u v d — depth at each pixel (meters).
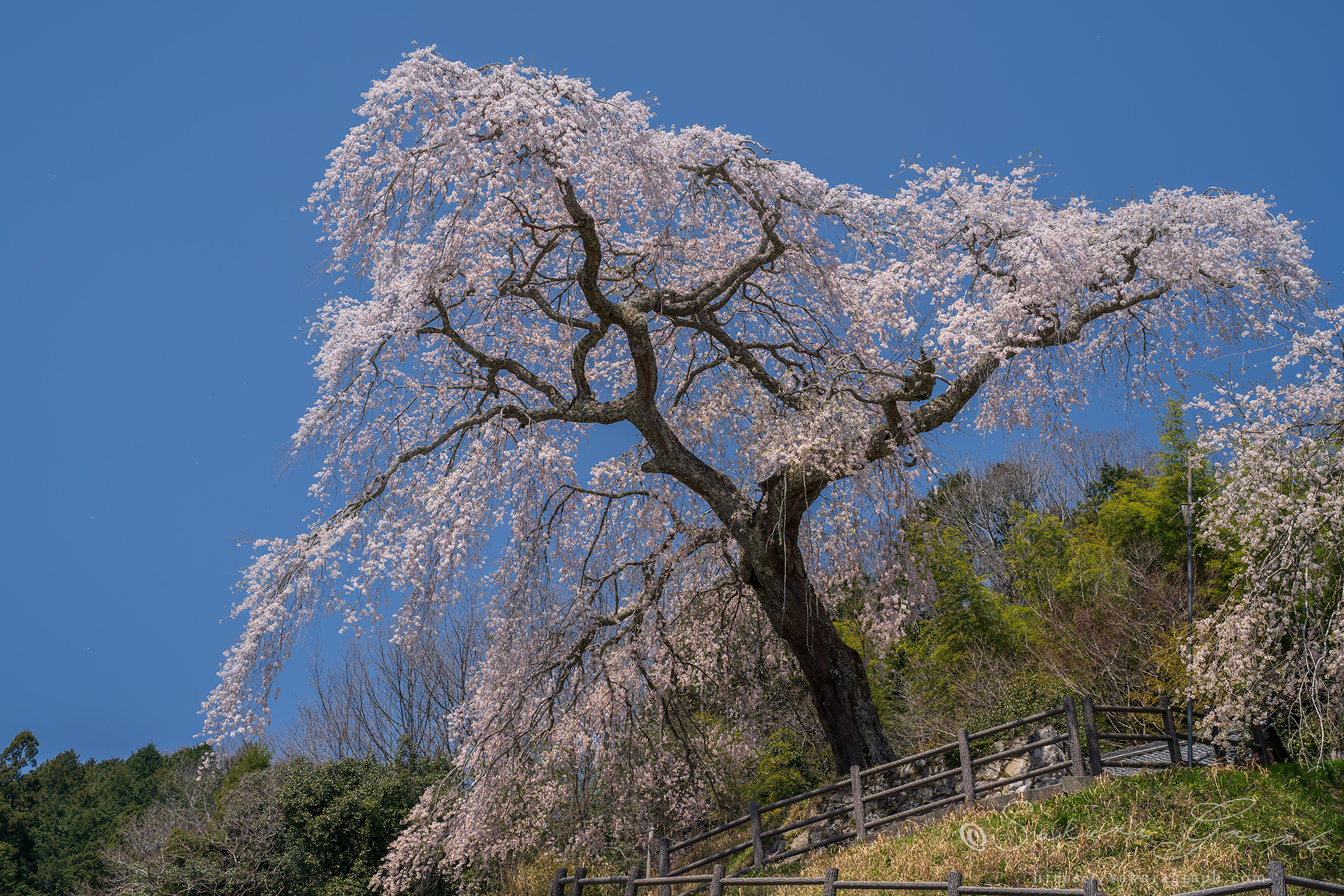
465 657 25.98
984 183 11.83
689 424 13.63
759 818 10.34
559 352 13.90
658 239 12.73
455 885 15.51
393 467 10.79
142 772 44.88
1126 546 17.83
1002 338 10.37
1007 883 7.48
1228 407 9.49
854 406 10.94
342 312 10.71
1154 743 11.80
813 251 12.24
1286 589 8.88
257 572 9.59
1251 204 11.96
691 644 13.95
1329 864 6.88
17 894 34.22
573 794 13.52
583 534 13.21
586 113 10.10
